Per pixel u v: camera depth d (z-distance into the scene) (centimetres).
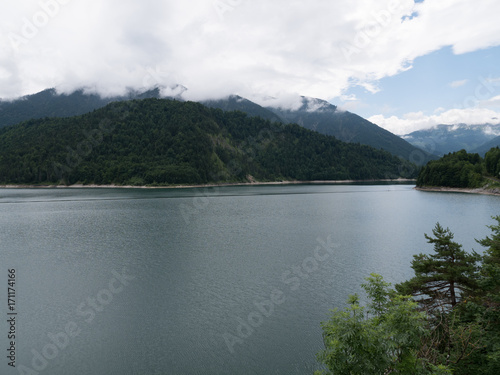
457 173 18150
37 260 4628
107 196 17238
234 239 6066
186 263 4412
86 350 2361
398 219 8431
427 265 2212
